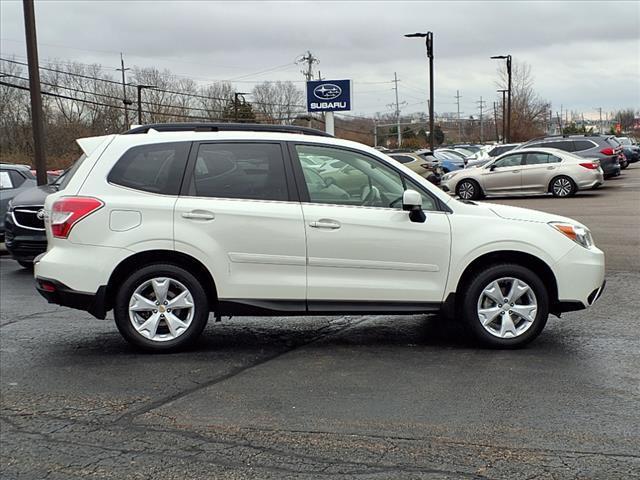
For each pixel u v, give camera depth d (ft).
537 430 13.99
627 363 18.30
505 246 19.20
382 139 333.42
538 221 19.66
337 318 24.07
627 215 51.80
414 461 12.69
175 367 18.48
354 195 19.45
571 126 323.37
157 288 19.13
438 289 19.34
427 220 19.22
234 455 13.10
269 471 12.42
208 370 18.20
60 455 13.26
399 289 19.22
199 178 19.16
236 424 14.58
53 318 24.71
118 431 14.35
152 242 18.69
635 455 12.81
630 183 83.20
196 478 12.21
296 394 16.31
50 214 19.15
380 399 15.88
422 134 322.75
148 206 18.76
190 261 19.17
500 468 12.36
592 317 23.36
